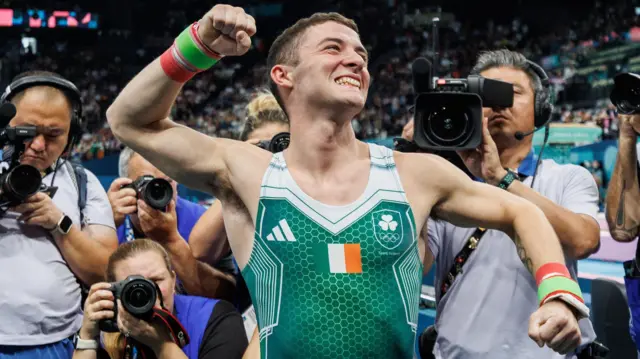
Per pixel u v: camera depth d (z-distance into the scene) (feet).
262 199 4.68
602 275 14.57
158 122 5.11
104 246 7.97
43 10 76.43
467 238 6.81
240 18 4.70
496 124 7.13
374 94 64.18
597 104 48.44
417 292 4.72
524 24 77.66
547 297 4.33
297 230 4.55
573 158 27.04
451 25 76.33
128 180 8.63
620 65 53.93
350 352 4.45
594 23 69.31
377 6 79.51
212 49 4.82
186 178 5.08
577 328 4.19
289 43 5.09
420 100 6.19
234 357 7.40
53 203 7.37
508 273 6.62
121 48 78.33
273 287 4.56
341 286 4.48
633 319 8.15
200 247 8.60
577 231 6.61
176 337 6.74
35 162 7.51
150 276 7.37
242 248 4.95
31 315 7.22
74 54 75.46
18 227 7.33
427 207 4.83
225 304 7.79
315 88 4.81
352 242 4.53
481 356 6.58
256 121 9.32
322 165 4.80
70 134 7.93
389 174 4.79
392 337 4.51
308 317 4.46
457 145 6.20
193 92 71.92
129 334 6.63
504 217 4.82
